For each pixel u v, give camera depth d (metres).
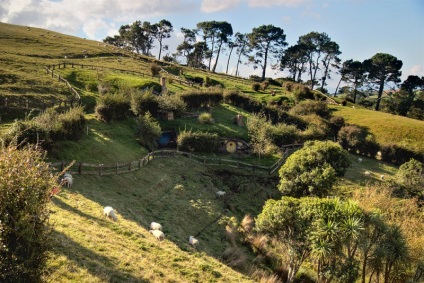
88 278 13.27
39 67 65.31
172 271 17.16
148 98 50.84
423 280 25.16
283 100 86.50
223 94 67.94
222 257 24.23
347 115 79.44
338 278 21.70
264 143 50.44
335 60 127.06
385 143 59.16
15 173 10.46
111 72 74.56
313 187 34.09
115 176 30.78
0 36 93.56
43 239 11.07
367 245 24.47
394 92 113.94
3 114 40.38
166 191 32.62
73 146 33.66
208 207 32.06
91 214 20.81
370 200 35.69
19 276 10.56
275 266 25.97
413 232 30.91
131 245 18.39
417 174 43.66
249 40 135.75
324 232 21.58
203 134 47.00
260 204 37.28
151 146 44.81
